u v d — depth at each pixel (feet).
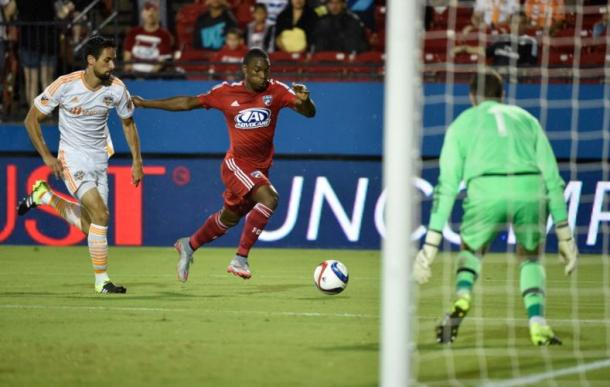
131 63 139.74
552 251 136.87
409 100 49.60
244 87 93.45
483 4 148.25
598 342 70.08
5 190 140.87
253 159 95.20
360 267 119.34
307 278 108.17
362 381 56.34
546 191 67.62
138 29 152.46
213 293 94.63
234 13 160.97
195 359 62.39
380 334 72.02
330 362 61.72
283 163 139.03
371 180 138.00
